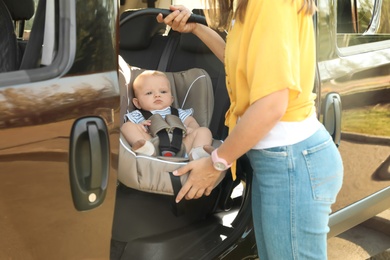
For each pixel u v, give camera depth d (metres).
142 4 3.21
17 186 1.63
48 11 1.76
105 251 1.85
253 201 2.15
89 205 1.77
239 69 1.88
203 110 2.78
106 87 1.79
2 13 2.08
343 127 2.67
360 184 2.88
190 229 2.64
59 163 1.69
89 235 1.79
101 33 1.80
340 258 3.47
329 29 2.59
